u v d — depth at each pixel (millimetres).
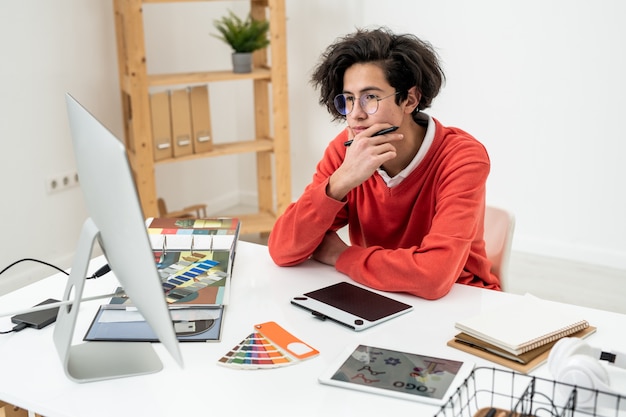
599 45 3449
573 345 1194
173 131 3584
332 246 1832
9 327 1505
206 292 1580
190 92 3609
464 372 1285
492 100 3771
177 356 1145
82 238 1323
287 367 1323
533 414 1157
